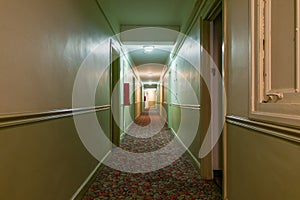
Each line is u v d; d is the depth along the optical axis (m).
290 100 1.13
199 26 3.19
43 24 1.55
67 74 2.04
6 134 1.15
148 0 3.88
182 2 3.99
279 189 1.21
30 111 1.39
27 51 1.35
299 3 1.07
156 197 2.43
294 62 1.11
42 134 1.55
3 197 1.13
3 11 1.13
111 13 4.20
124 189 2.65
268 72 1.34
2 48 1.12
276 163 1.24
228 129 2.03
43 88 1.56
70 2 2.09
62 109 1.92
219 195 2.46
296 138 1.06
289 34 1.15
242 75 1.71
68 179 2.07
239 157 1.77
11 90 1.19
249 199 1.58
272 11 1.30
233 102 1.91
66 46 2.00
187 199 2.37
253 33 1.49
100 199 2.39
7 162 1.16
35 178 1.45
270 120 1.28
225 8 2.08
